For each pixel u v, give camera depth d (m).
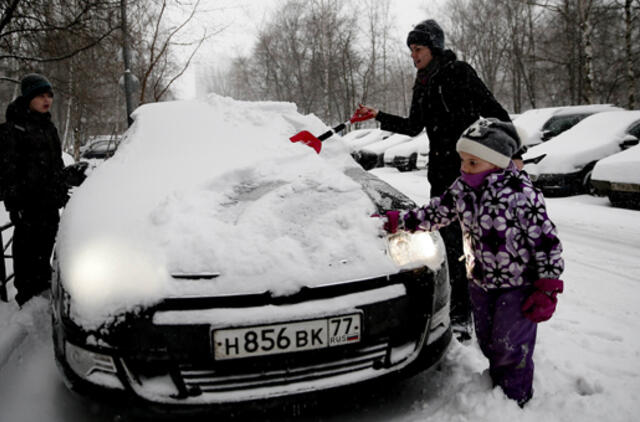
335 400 1.90
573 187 6.68
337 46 26.95
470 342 2.34
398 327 1.67
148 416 1.51
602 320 2.66
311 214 1.95
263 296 1.56
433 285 1.76
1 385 2.05
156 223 1.80
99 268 1.60
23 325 2.55
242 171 2.32
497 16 27.64
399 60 35.16
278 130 3.00
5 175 2.62
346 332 1.59
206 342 1.51
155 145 2.75
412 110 2.66
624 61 18.78
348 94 27.11
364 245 1.75
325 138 2.89
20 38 6.27
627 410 1.66
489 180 1.62
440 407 1.78
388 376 1.66
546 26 23.05
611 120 7.38
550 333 2.49
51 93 2.87
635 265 3.65
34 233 2.84
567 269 3.61
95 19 6.48
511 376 1.70
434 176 2.55
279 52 29.33
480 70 30.03
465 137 1.64
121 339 1.50
